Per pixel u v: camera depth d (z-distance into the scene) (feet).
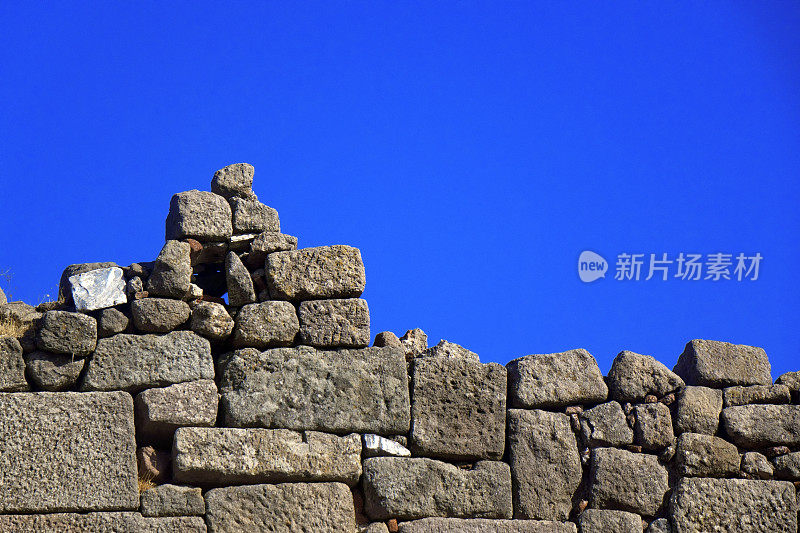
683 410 68.64
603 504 66.28
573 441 67.26
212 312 63.62
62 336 61.46
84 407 60.75
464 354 68.64
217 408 62.59
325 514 61.98
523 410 67.21
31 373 61.00
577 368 68.54
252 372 63.67
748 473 68.23
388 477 63.67
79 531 58.80
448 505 64.18
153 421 61.05
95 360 61.82
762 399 70.13
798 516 67.72
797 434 69.26
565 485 66.18
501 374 67.15
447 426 65.46
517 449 66.18
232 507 61.00
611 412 68.23
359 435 64.08
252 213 66.59
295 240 66.95
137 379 61.98
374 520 63.41
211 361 63.26
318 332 65.16
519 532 64.59
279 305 65.05
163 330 63.26
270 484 62.03
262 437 62.34
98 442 60.39
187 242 64.64
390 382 65.21
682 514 66.39
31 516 58.49
